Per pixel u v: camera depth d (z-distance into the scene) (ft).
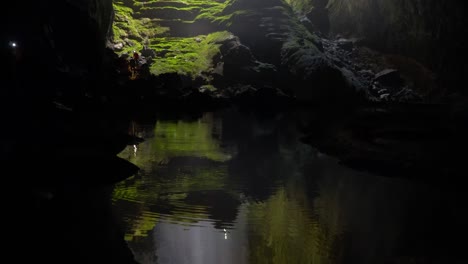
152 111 51.39
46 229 14.19
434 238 14.10
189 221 15.57
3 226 14.25
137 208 16.76
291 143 32.40
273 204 17.72
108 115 43.55
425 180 21.42
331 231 14.79
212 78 71.56
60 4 51.13
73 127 30.66
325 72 68.33
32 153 21.71
